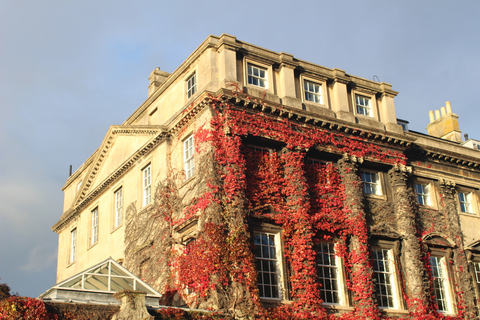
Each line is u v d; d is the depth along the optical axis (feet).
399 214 109.50
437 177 120.57
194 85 104.37
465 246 117.80
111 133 125.39
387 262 105.70
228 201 90.38
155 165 108.68
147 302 81.71
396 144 113.19
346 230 101.04
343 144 106.52
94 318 72.08
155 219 103.76
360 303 96.99
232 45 100.37
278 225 95.09
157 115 115.96
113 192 123.95
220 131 94.12
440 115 155.22
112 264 84.17
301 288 91.56
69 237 144.87
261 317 85.05
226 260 86.58
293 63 106.32
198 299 86.43
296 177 98.22
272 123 99.04
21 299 68.59
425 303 103.04
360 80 115.65
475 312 111.34
